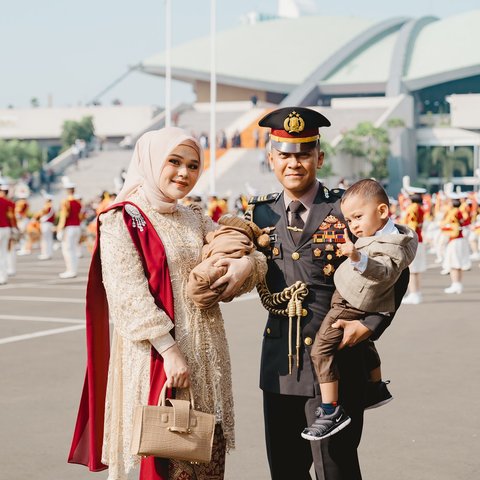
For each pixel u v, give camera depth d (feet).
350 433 13.12
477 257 84.74
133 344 12.30
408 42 325.21
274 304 13.32
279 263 13.37
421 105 334.65
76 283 61.00
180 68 342.85
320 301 13.17
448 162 267.18
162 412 11.69
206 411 12.35
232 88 352.49
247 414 23.09
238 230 13.03
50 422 22.50
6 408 23.95
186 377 12.03
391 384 26.48
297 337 13.09
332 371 12.75
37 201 230.27
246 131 258.16
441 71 310.65
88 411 13.12
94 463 12.79
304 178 13.23
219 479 12.55
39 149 265.75
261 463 19.04
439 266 76.89
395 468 18.61
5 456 19.67
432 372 28.22
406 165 252.62
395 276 12.48
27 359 31.09
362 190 12.76
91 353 12.85
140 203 12.62
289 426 13.57
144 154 12.60
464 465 18.78
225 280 12.19
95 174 251.80
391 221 12.99
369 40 339.16
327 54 334.65
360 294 12.46
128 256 12.21
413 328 37.99
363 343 13.38
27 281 62.80
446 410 23.34
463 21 331.98
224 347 12.79
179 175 12.40
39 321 40.88
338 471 13.00
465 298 50.01
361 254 12.27
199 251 12.73
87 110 305.12
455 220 53.42
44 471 18.65
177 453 11.66
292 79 330.13
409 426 21.83
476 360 30.22
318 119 13.20
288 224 13.47
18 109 312.71
